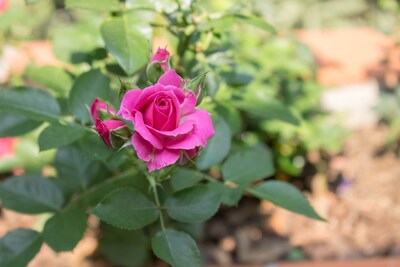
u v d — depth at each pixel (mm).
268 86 1007
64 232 551
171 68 484
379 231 980
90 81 548
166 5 549
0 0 761
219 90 604
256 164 573
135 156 540
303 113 1069
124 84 455
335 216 1013
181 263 475
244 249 942
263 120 987
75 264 877
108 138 458
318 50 1322
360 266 753
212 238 965
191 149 450
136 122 430
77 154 607
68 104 543
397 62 1206
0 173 952
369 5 1822
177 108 434
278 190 550
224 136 578
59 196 587
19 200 579
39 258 878
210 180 563
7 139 805
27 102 549
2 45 913
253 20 562
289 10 1654
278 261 927
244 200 1037
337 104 1215
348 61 1268
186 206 492
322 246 950
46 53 1061
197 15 564
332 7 1836
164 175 496
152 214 485
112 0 536
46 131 519
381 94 1140
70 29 645
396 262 758
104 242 771
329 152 1142
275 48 1089
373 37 1401
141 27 526
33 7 1024
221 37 594
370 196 1060
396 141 1186
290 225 991
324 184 1076
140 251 781
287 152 1054
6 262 547
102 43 639
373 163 1146
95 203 566
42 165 792
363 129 1239
